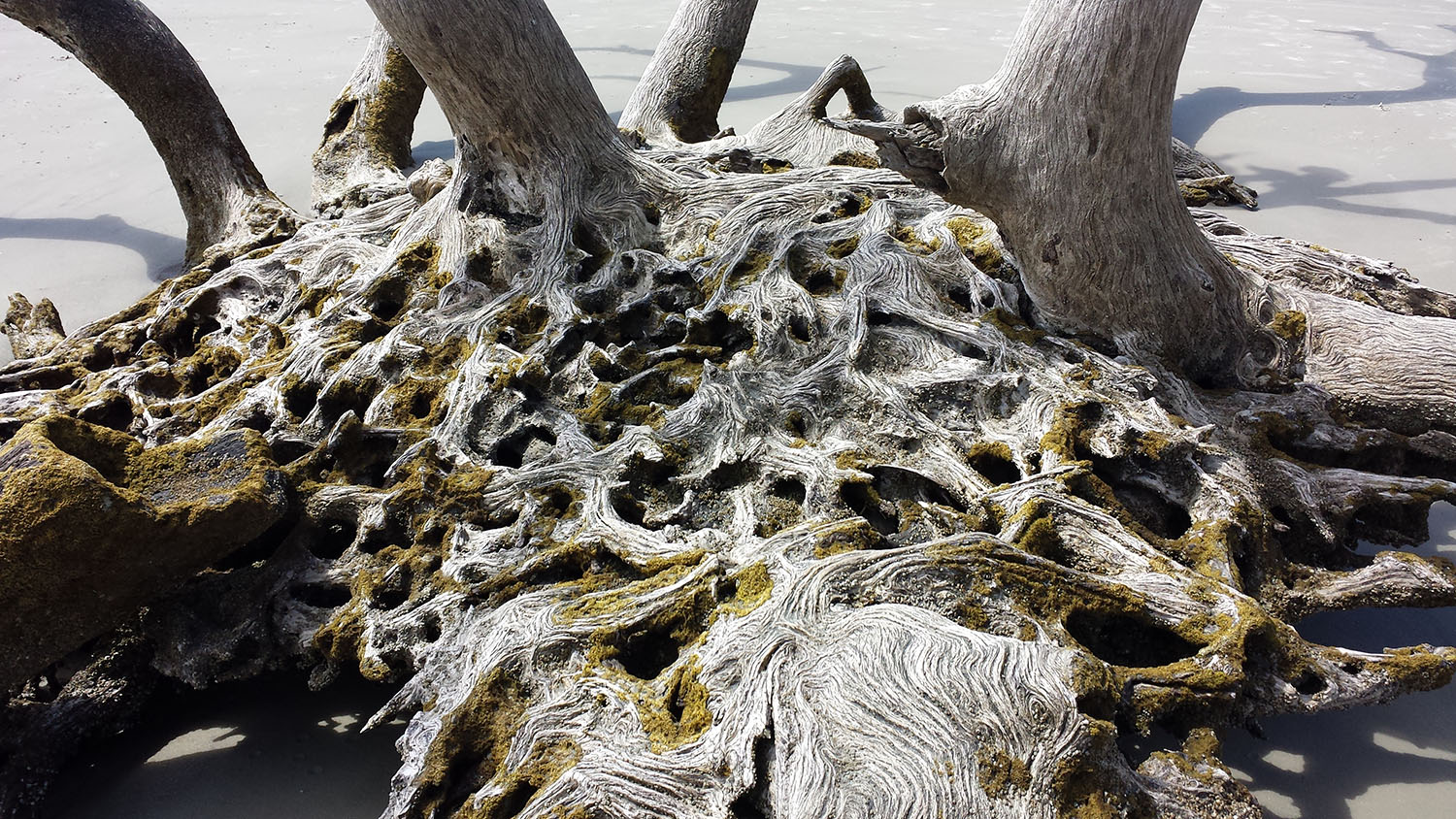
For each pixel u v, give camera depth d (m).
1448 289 5.30
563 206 4.74
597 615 2.84
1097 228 3.69
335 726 3.29
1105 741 2.44
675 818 2.35
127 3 5.89
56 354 4.67
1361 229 6.07
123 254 6.42
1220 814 2.47
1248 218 6.31
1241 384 3.90
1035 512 3.09
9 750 3.02
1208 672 2.67
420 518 3.31
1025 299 4.11
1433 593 3.13
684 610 2.85
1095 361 3.71
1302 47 9.86
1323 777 3.02
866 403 3.63
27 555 2.69
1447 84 8.46
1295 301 4.07
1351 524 3.57
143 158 7.88
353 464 3.64
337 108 6.88
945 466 3.33
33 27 5.95
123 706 3.25
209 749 3.22
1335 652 2.88
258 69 9.80
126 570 2.91
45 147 8.05
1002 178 3.72
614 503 3.29
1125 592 2.88
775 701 2.53
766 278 4.25
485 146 4.76
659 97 6.70
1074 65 3.46
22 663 2.88
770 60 10.03
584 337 4.12
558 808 2.39
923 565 2.86
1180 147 6.99
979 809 2.29
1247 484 3.32
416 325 4.19
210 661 3.12
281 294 4.83
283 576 3.28
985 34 10.74
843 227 4.57
